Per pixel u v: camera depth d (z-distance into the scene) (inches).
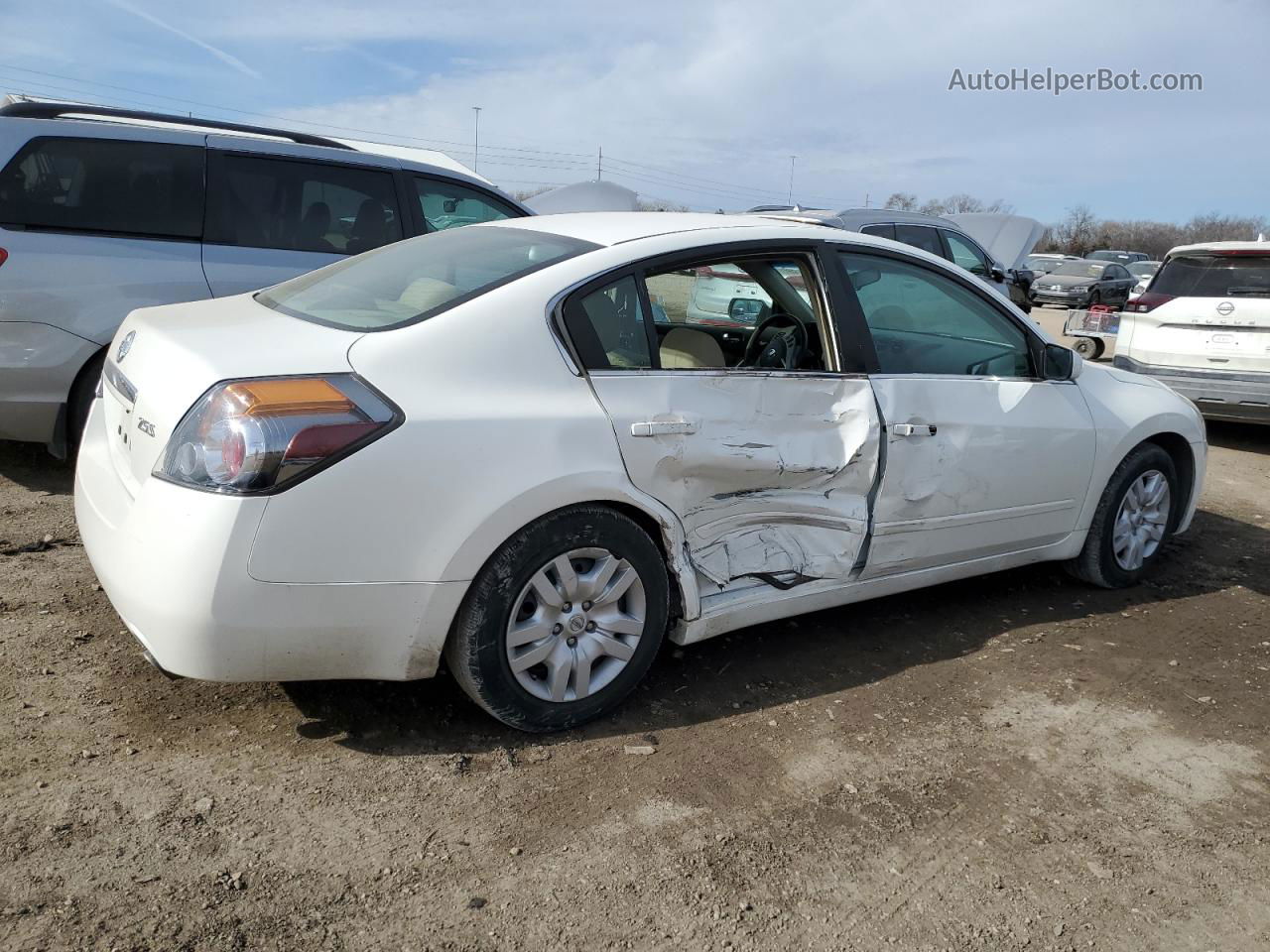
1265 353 317.1
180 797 99.3
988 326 161.6
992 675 144.3
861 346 140.0
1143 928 92.8
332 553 98.3
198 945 80.6
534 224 138.9
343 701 120.4
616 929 87.1
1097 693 141.0
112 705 115.1
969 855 101.7
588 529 113.3
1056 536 171.0
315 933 83.4
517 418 108.0
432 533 102.6
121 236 198.4
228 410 96.0
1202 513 245.8
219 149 211.9
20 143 188.2
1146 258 1296.8
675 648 144.3
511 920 87.1
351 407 99.5
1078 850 103.8
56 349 188.2
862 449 136.7
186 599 95.0
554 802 104.6
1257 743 130.0
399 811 100.7
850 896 94.0
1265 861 104.3
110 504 108.3
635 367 120.3
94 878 86.9
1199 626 169.8
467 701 123.5
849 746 121.2
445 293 115.6
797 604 138.3
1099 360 481.4
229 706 117.3
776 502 132.0
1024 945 89.6
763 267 138.7
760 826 103.5
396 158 239.3
